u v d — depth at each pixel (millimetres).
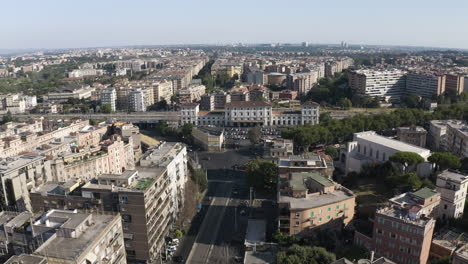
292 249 149875
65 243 119000
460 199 179250
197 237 198125
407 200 172125
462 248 133875
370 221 182875
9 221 134250
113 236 133625
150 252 168750
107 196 163500
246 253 167625
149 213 167000
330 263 140625
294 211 168750
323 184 185875
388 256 156000
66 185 176375
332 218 178000
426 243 147875
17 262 105562
